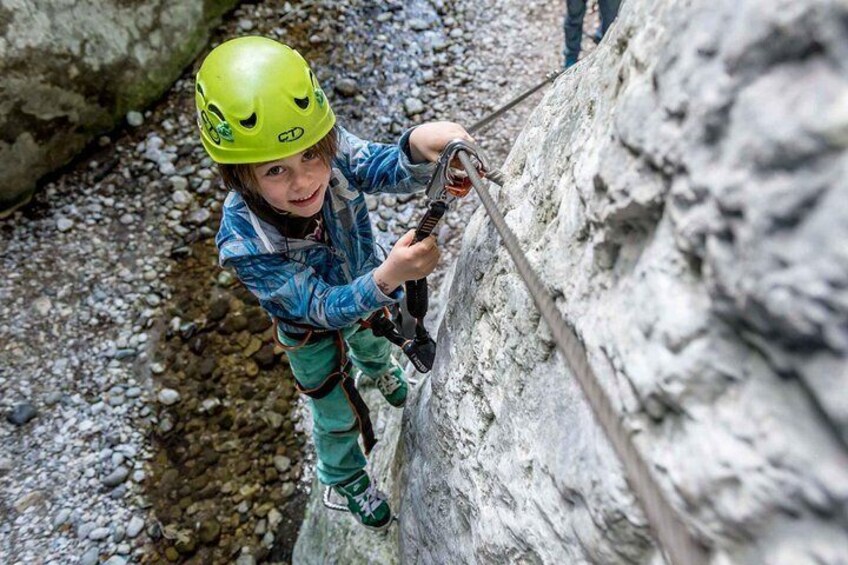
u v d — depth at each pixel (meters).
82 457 2.42
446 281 1.97
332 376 1.44
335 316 1.20
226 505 2.33
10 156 2.83
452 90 3.11
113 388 2.55
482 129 2.93
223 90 1.05
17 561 2.23
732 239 0.38
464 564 1.01
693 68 0.41
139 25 3.08
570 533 0.62
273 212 1.18
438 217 1.07
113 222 2.93
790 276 0.34
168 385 2.56
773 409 0.37
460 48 3.24
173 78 3.27
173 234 2.89
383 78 3.19
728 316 0.39
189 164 3.07
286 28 3.40
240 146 1.08
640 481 0.40
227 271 2.78
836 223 0.32
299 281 1.23
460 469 0.98
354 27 3.37
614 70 0.58
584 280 0.59
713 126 0.39
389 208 2.78
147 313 2.71
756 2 0.36
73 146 3.03
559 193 0.71
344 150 1.28
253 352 2.60
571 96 0.78
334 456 1.55
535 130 0.88
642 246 0.50
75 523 2.30
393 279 1.12
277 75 1.06
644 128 0.46
